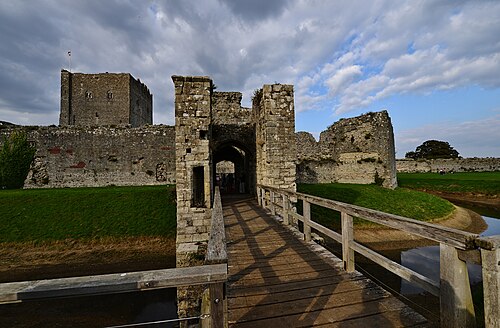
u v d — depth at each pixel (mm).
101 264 10477
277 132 11141
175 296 9180
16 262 10523
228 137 14688
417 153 61000
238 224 7754
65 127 19391
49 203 13367
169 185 17703
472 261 2146
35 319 7633
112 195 14164
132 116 36875
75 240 11625
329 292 3580
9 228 11867
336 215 13867
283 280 3982
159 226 12484
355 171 20453
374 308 3174
